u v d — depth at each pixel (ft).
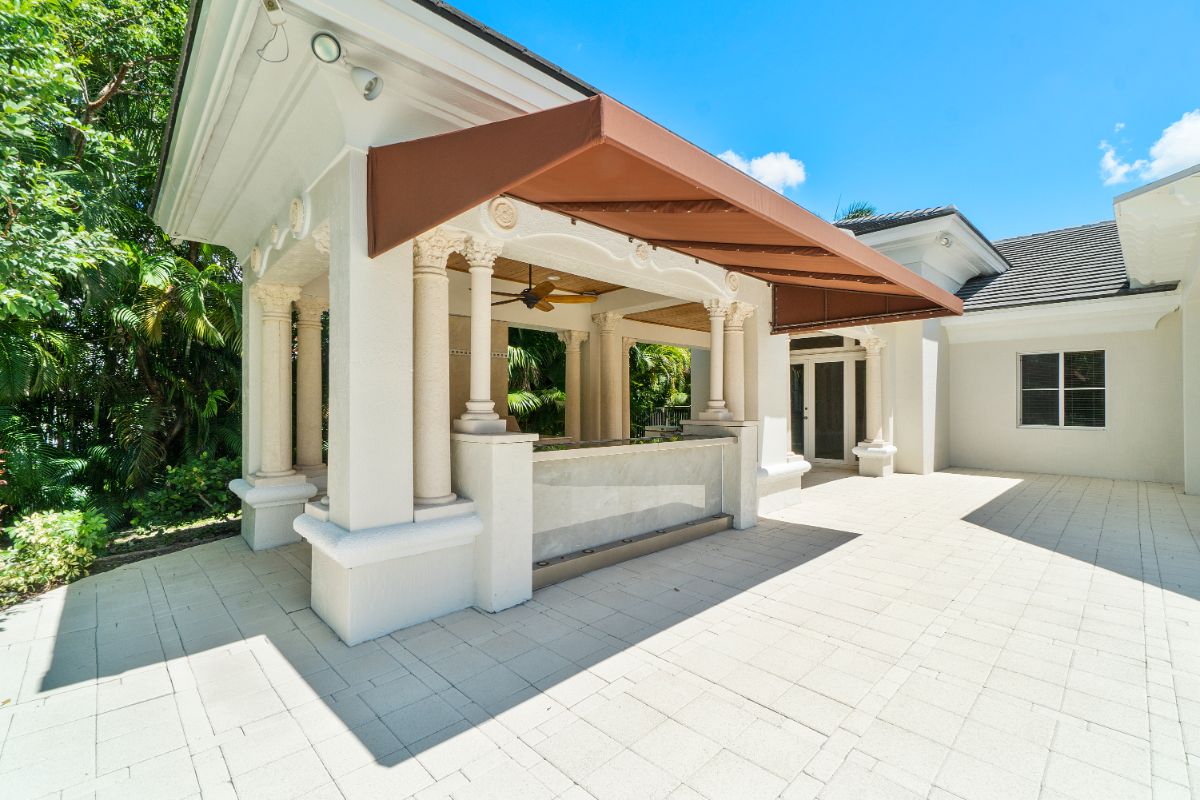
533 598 16.39
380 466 13.96
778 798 8.10
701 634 13.91
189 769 8.85
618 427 39.73
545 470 18.19
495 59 14.08
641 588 17.25
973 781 8.45
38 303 19.88
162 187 21.72
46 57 22.09
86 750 9.36
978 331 46.88
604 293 38.45
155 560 20.84
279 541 22.77
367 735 9.74
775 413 29.50
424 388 15.21
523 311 36.01
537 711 10.46
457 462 16.38
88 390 31.35
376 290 13.87
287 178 17.38
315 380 25.58
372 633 13.71
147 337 30.73
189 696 11.09
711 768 8.79
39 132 25.43
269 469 22.95
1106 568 19.39
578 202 14.40
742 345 26.99
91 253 22.75
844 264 18.39
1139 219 23.61
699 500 24.27
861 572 18.89
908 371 43.88
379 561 13.78
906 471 43.98
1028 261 51.80
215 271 32.71
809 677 11.73
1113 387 41.09
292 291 23.03
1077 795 8.13
